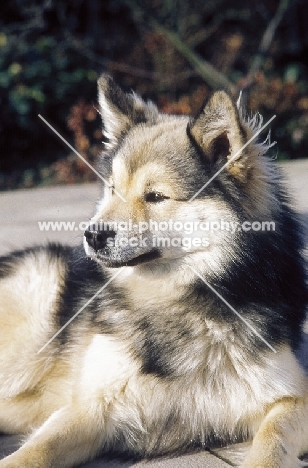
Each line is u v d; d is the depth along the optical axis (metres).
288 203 1.31
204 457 1.20
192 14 3.67
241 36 3.76
